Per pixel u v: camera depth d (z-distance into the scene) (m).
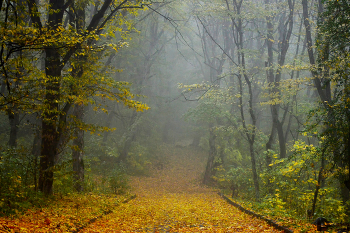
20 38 7.60
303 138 27.42
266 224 8.55
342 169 9.70
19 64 8.38
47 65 10.33
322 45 12.45
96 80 10.38
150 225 9.14
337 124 9.43
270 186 15.81
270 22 20.36
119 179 18.25
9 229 5.48
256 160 21.69
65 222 7.18
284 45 18.77
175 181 27.28
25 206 7.71
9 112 8.95
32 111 9.55
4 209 6.87
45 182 10.37
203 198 18.86
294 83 15.58
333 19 11.23
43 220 6.94
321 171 10.52
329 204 10.11
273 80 18.84
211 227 8.27
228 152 25.95
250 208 12.16
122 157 28.20
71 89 10.07
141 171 28.16
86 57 10.62
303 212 10.84
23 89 8.73
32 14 9.58
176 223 9.42
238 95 17.36
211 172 27.50
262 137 21.91
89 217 8.52
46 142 10.51
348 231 6.86
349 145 8.95
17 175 9.52
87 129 10.71
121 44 10.02
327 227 7.19
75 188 13.84
